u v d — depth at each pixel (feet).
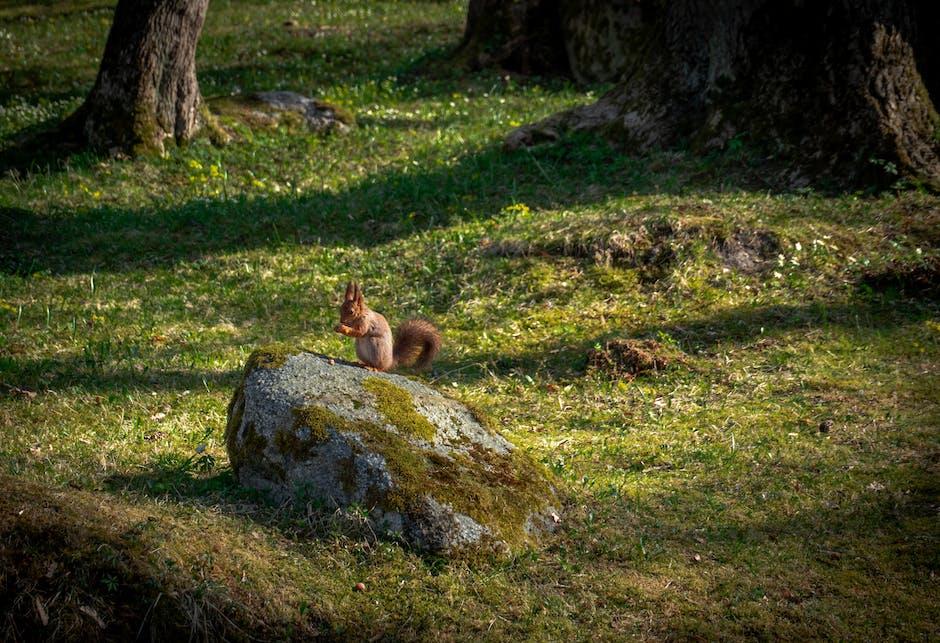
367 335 24.94
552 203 51.08
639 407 32.35
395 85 81.46
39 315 39.58
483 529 21.83
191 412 30.48
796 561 22.53
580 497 25.12
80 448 26.50
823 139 49.32
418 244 47.44
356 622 19.60
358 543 21.26
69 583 18.84
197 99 62.44
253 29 97.86
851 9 49.19
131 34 59.31
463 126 67.87
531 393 33.86
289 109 67.36
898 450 27.84
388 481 21.68
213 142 62.59
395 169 59.67
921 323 37.55
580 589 21.15
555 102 73.15
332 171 60.39
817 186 48.39
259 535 21.27
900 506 24.75
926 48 51.65
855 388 32.48
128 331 38.19
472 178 55.93
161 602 18.97
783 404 31.81
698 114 54.85
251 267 46.03
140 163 58.95
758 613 20.51
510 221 48.49
